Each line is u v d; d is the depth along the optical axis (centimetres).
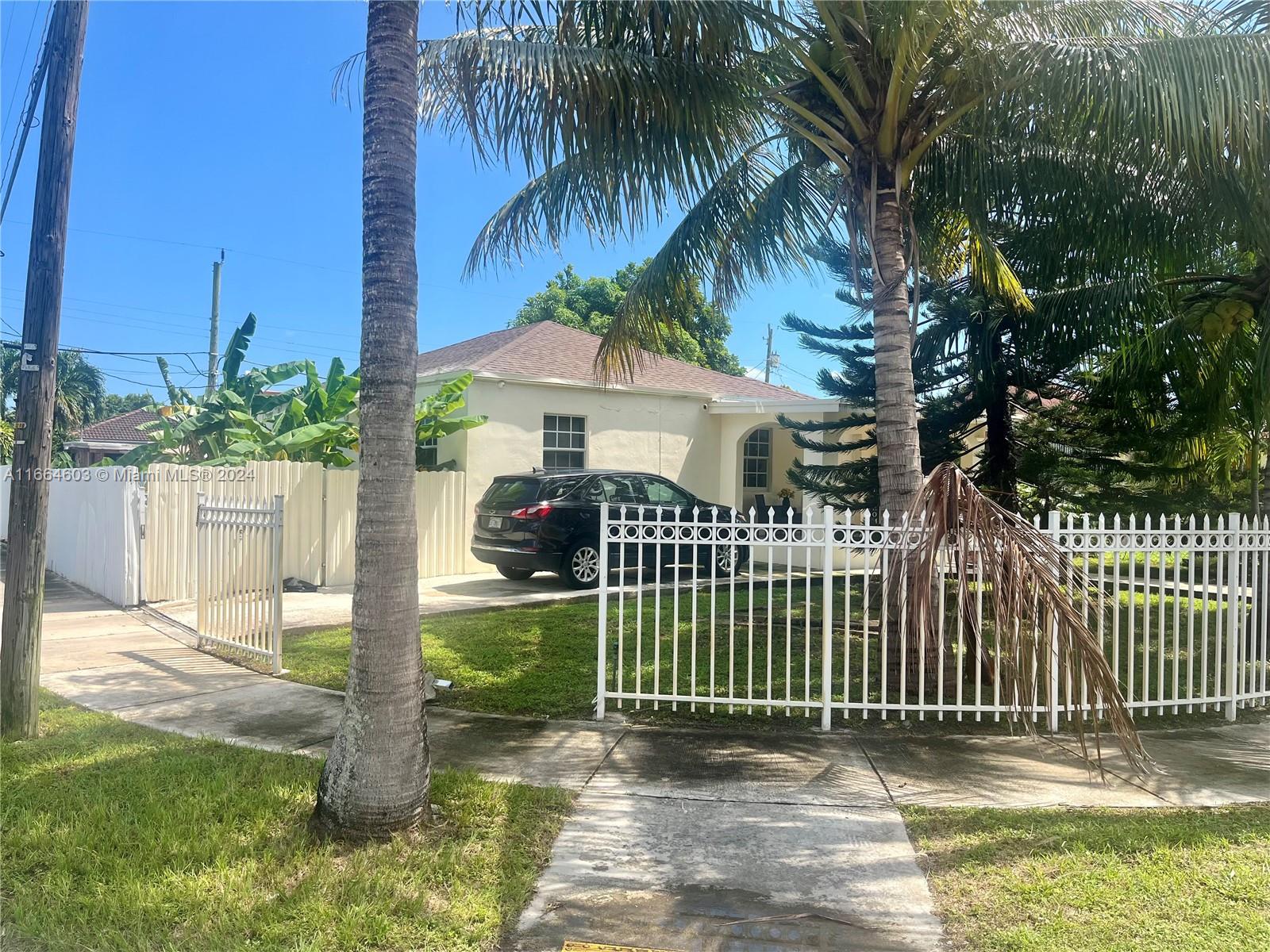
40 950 290
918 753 516
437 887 338
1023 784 464
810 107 705
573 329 1758
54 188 527
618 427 1535
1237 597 593
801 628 925
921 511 400
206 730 545
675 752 515
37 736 522
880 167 664
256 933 301
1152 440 997
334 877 338
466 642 824
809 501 1150
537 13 576
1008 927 311
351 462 1361
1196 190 706
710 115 625
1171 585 666
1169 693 660
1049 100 594
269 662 719
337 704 606
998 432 1066
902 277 656
